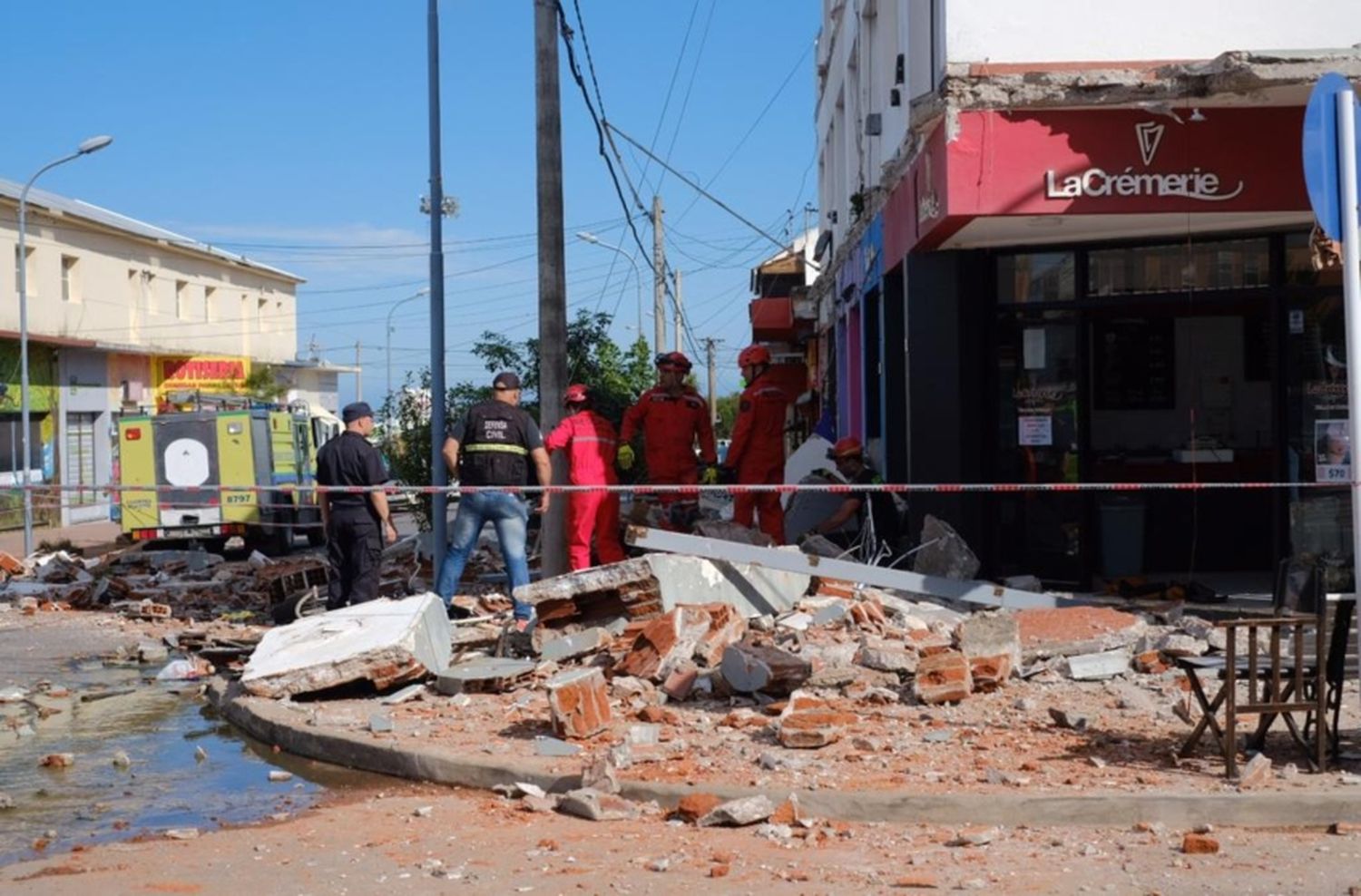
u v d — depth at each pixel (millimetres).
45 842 6676
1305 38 11914
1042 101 11820
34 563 21359
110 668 12305
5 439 39125
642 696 8977
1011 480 14211
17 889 5809
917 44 14516
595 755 7660
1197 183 11852
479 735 8312
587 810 6746
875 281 18125
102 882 5871
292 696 9562
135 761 8562
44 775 8234
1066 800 6449
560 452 13367
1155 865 5785
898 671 9344
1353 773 6852
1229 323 14781
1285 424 13000
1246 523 14820
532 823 6707
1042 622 10234
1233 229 13016
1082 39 11961
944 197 12125
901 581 11414
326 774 8070
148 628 14805
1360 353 7008
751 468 14328
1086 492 13977
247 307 58281
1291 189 11828
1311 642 10141
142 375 48094
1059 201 11906
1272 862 5809
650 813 6816
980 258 14164
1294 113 11836
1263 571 14758
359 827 6754
